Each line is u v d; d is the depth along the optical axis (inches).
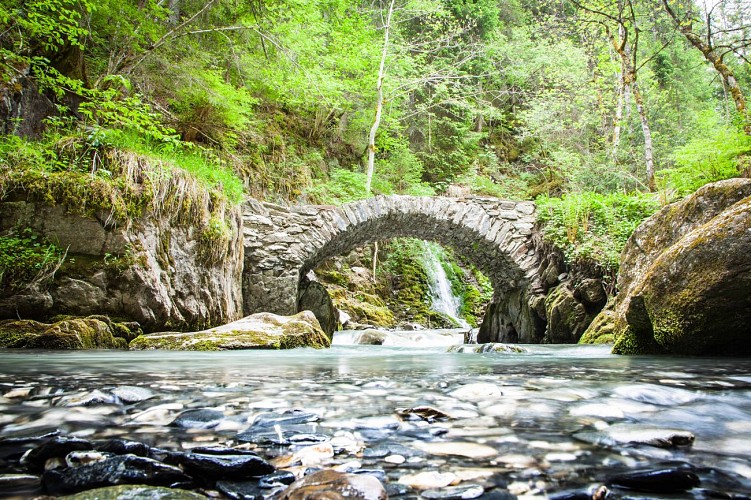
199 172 299.4
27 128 258.5
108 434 46.9
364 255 746.8
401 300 724.0
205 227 282.5
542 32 878.4
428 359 165.8
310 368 118.2
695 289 148.2
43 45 279.0
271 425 50.9
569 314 350.3
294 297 390.0
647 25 532.4
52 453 39.2
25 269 202.8
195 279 270.7
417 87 717.3
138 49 340.5
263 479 36.1
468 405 62.0
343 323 546.6
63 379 83.6
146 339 203.9
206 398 66.2
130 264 223.1
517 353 224.4
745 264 137.9
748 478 35.2
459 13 853.2
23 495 32.1
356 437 46.7
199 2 432.8
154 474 34.9
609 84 694.5
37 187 213.8
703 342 150.1
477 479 35.4
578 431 48.7
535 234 426.0
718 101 701.3
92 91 265.7
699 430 48.7
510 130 965.8
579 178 588.4
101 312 215.5
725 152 303.7
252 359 153.9
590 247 349.7
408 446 43.8
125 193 232.4
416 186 719.7
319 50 531.2
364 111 709.9
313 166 636.1
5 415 54.2
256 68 468.4
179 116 421.1
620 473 36.2
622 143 597.0
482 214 434.3
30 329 188.9
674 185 358.9
